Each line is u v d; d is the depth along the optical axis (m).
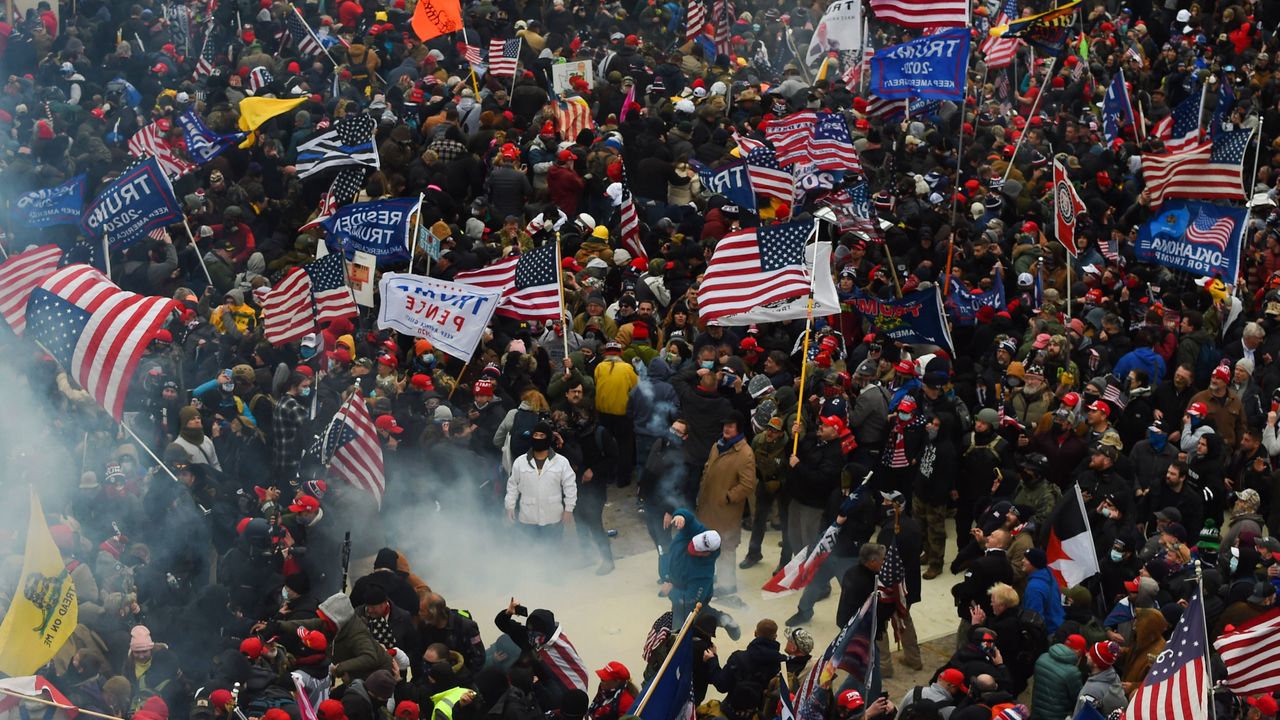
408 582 23.03
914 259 37.44
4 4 56.06
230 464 27.86
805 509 26.61
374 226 34.12
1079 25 58.25
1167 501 27.16
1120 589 24.59
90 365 25.12
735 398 29.61
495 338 31.53
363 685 20.28
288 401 27.89
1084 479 25.78
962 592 23.98
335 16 58.25
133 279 35.94
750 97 46.50
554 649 21.03
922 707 19.75
